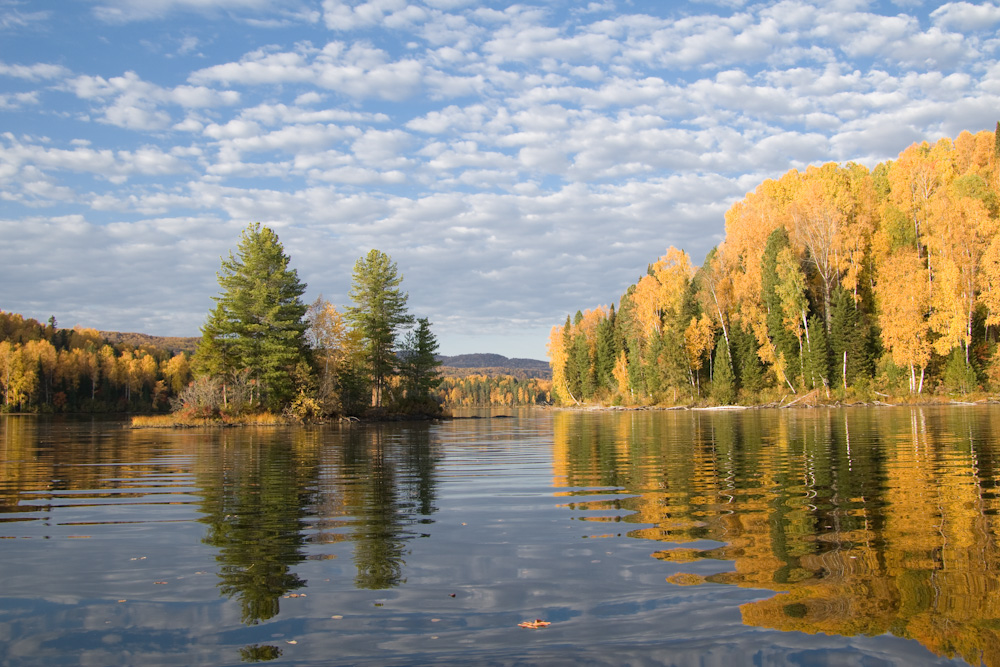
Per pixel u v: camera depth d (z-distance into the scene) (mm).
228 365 58375
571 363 117875
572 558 6930
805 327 67438
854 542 7215
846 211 70375
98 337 163500
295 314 58188
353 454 21688
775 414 48719
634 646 4516
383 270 71812
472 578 6254
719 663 4184
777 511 9219
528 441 27844
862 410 48938
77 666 4289
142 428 48500
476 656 4391
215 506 10703
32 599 5770
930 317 57938
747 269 77125
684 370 78312
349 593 5852
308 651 4535
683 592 5672
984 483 11273
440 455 20891
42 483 14070
